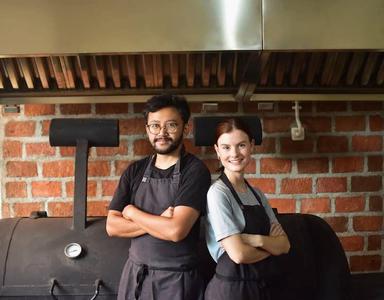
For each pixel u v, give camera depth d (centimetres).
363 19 145
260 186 203
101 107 199
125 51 142
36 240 158
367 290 169
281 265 156
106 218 168
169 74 184
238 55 172
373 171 206
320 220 174
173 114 147
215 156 201
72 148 198
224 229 137
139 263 143
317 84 188
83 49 142
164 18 142
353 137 205
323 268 162
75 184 163
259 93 188
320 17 144
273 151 203
